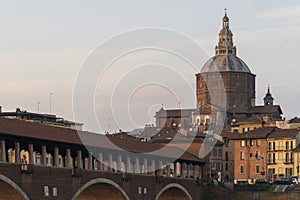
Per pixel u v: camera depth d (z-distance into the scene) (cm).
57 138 18700
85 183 19262
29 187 16812
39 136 17850
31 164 16925
